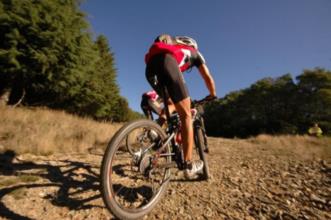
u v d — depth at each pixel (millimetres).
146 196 2293
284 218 2037
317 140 7918
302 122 43812
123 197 2242
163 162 2227
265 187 2711
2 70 11914
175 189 2553
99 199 2211
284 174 3205
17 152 3570
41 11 11906
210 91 2537
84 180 2629
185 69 2383
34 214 1904
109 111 29734
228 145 6242
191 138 2141
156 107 2975
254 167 3545
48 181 2516
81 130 5844
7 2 11281
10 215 1848
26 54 11695
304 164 3783
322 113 42906
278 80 52938
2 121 6031
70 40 12742
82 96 18500
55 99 17016
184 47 2229
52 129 5250
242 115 52281
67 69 13086
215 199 2363
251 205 2266
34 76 12914
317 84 45281
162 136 2240
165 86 2203
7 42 11359
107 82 28547
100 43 33031
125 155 3479
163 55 2094
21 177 2543
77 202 2137
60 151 3959
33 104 16656
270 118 48406
